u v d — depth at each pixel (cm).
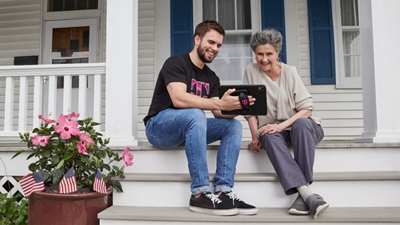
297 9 418
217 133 188
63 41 468
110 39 236
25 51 468
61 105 460
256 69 216
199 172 171
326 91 410
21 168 231
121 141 226
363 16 242
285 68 210
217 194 176
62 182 174
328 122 409
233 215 166
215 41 190
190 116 174
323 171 208
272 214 170
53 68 252
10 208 205
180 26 428
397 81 222
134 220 171
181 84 185
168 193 193
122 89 232
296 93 204
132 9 238
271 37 198
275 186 190
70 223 172
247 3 428
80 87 248
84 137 181
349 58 415
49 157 185
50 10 473
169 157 212
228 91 175
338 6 411
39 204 176
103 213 173
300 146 179
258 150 201
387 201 188
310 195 164
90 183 185
